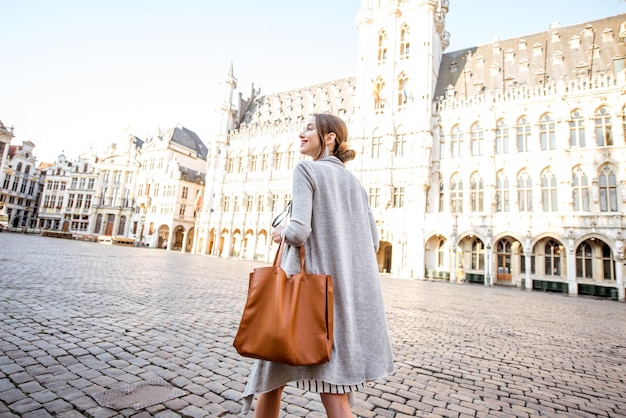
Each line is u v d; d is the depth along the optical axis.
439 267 31.92
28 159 76.38
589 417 3.99
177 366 4.63
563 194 26.64
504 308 13.73
